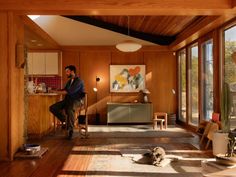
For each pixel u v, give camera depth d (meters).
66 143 5.99
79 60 9.78
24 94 5.34
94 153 5.07
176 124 9.28
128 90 9.82
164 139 6.47
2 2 4.51
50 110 6.68
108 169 4.07
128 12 4.70
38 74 9.61
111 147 5.58
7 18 4.64
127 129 8.09
